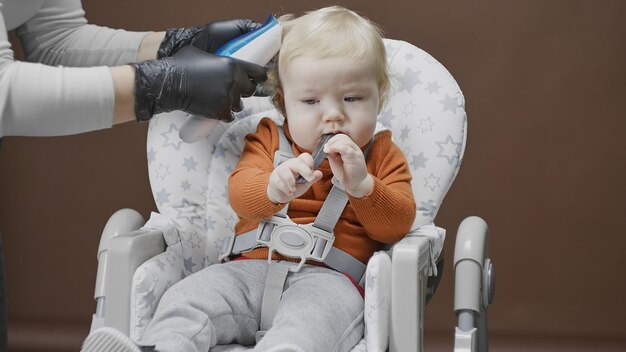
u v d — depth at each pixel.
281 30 1.79
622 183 3.27
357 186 1.69
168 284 1.77
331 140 1.68
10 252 3.55
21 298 3.55
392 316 1.59
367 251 1.81
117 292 1.69
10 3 1.71
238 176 1.82
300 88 1.77
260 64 1.77
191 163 2.00
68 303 3.54
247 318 1.71
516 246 3.32
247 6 3.36
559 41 3.26
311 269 1.74
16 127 1.50
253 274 1.75
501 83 3.29
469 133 3.31
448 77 2.04
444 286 3.34
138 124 3.49
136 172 3.49
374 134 1.92
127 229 1.91
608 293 3.29
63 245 3.54
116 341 1.39
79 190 3.52
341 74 1.75
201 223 1.97
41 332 3.47
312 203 1.82
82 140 3.51
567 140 3.28
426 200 1.95
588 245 3.30
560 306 3.31
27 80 1.48
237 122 2.07
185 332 1.54
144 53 1.95
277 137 1.89
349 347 1.62
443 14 3.29
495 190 3.32
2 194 3.55
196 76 1.59
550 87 3.27
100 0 3.39
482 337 1.89
